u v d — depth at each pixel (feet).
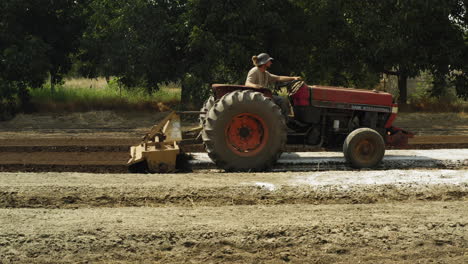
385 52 47.62
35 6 46.26
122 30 46.29
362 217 13.89
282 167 22.71
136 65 46.01
